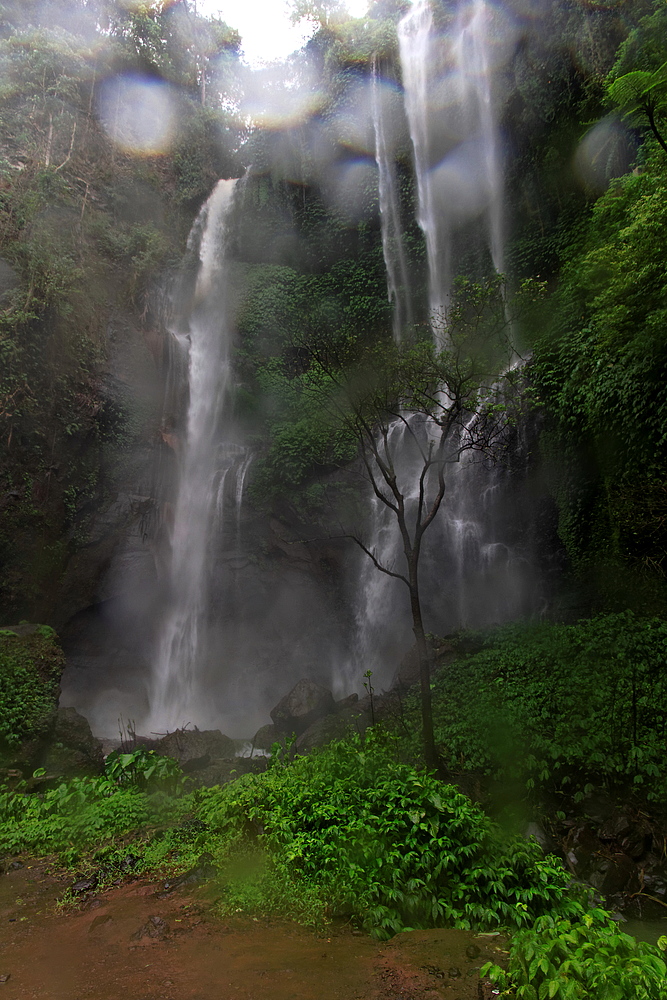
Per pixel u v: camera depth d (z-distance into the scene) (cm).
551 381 1596
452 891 503
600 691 1003
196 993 365
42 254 1895
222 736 1256
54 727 1116
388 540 1922
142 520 1992
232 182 2808
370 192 2538
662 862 688
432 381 1001
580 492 1553
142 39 2705
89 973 400
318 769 688
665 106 782
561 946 364
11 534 1661
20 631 1326
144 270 2331
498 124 2236
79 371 1948
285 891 490
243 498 2089
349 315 2427
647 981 316
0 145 2092
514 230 2225
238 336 2436
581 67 1891
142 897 518
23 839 682
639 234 1186
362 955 411
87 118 2405
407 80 2552
